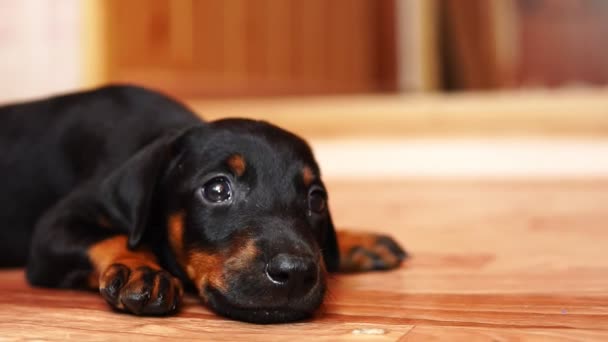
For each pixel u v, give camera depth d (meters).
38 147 0.82
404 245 0.87
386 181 1.38
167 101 0.83
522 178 1.38
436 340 0.59
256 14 2.02
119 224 0.72
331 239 0.73
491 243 0.88
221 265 0.65
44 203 0.82
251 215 0.66
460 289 0.71
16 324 0.63
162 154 0.70
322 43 2.30
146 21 1.63
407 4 2.51
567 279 0.73
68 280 0.72
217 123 0.72
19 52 1.45
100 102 0.82
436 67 2.53
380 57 2.56
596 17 2.46
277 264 0.62
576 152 1.55
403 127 1.80
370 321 0.63
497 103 1.76
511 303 0.67
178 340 0.60
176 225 0.69
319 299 0.63
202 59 1.84
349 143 1.75
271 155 0.69
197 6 1.80
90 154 0.80
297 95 2.21
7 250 0.83
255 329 0.62
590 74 2.48
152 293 0.64
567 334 0.60
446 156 1.58
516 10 2.49
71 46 1.43
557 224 0.96
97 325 0.63
